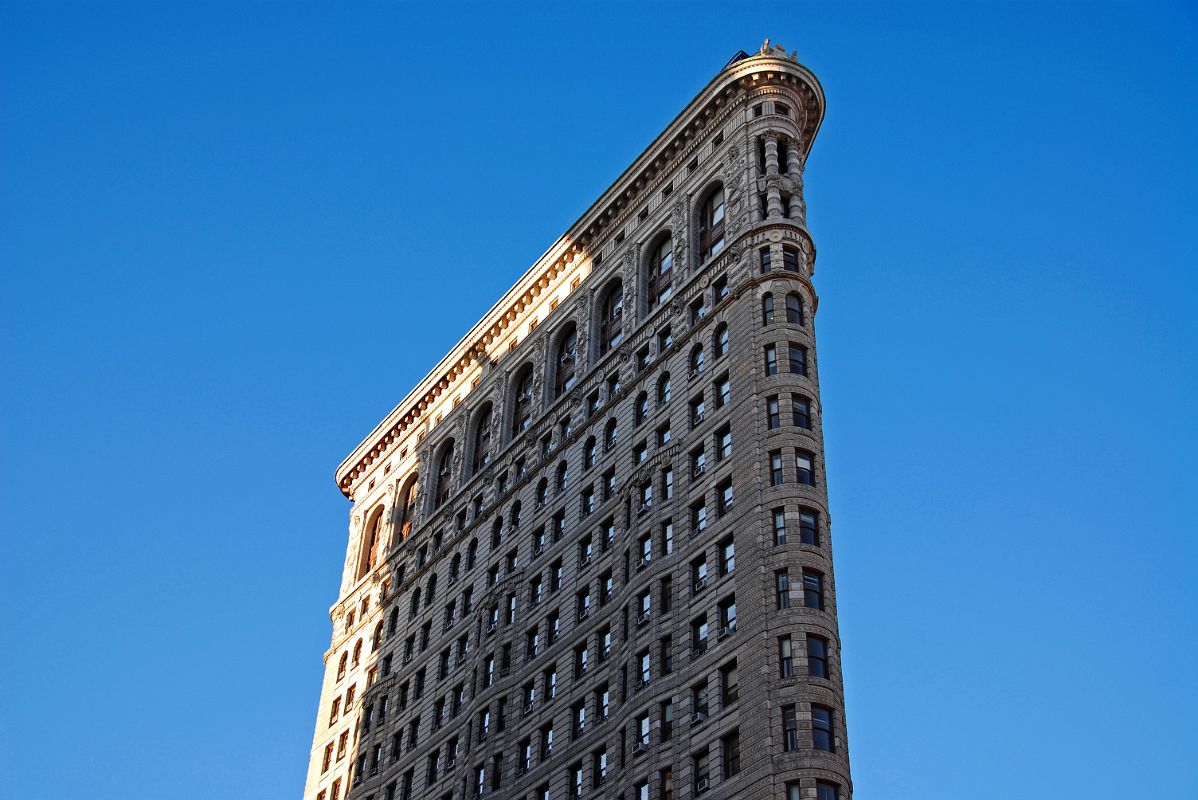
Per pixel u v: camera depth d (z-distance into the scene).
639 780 87.44
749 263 102.81
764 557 87.25
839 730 80.44
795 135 111.19
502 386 127.81
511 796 98.00
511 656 106.25
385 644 126.44
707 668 86.81
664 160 118.56
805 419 93.75
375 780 115.75
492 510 119.19
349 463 149.50
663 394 105.56
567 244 125.88
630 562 98.31
